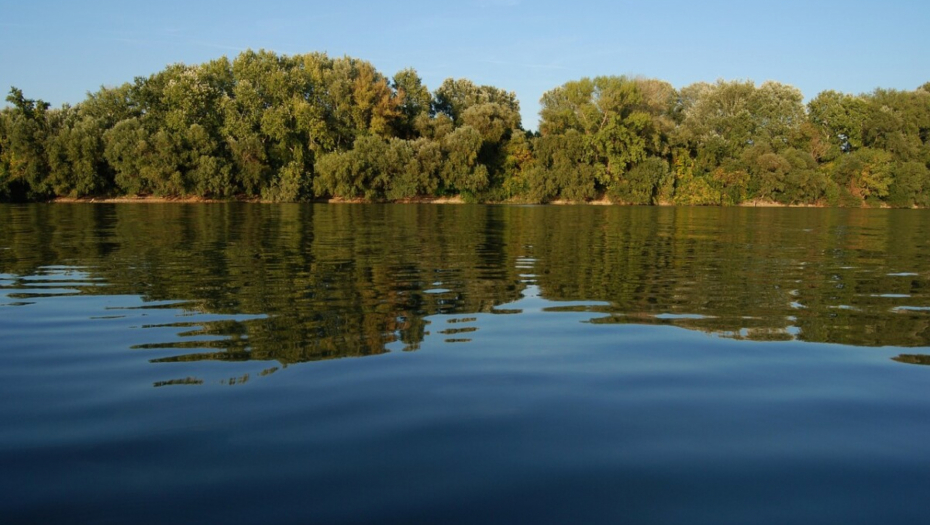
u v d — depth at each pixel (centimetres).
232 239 1778
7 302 820
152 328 675
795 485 335
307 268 1169
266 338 632
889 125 6325
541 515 305
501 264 1253
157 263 1227
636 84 5991
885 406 450
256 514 304
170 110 5638
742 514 307
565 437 392
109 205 4531
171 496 319
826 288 982
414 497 321
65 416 423
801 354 589
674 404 452
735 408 445
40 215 3041
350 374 513
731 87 6988
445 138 6006
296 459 360
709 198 6081
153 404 443
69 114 5681
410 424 411
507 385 491
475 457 364
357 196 5716
